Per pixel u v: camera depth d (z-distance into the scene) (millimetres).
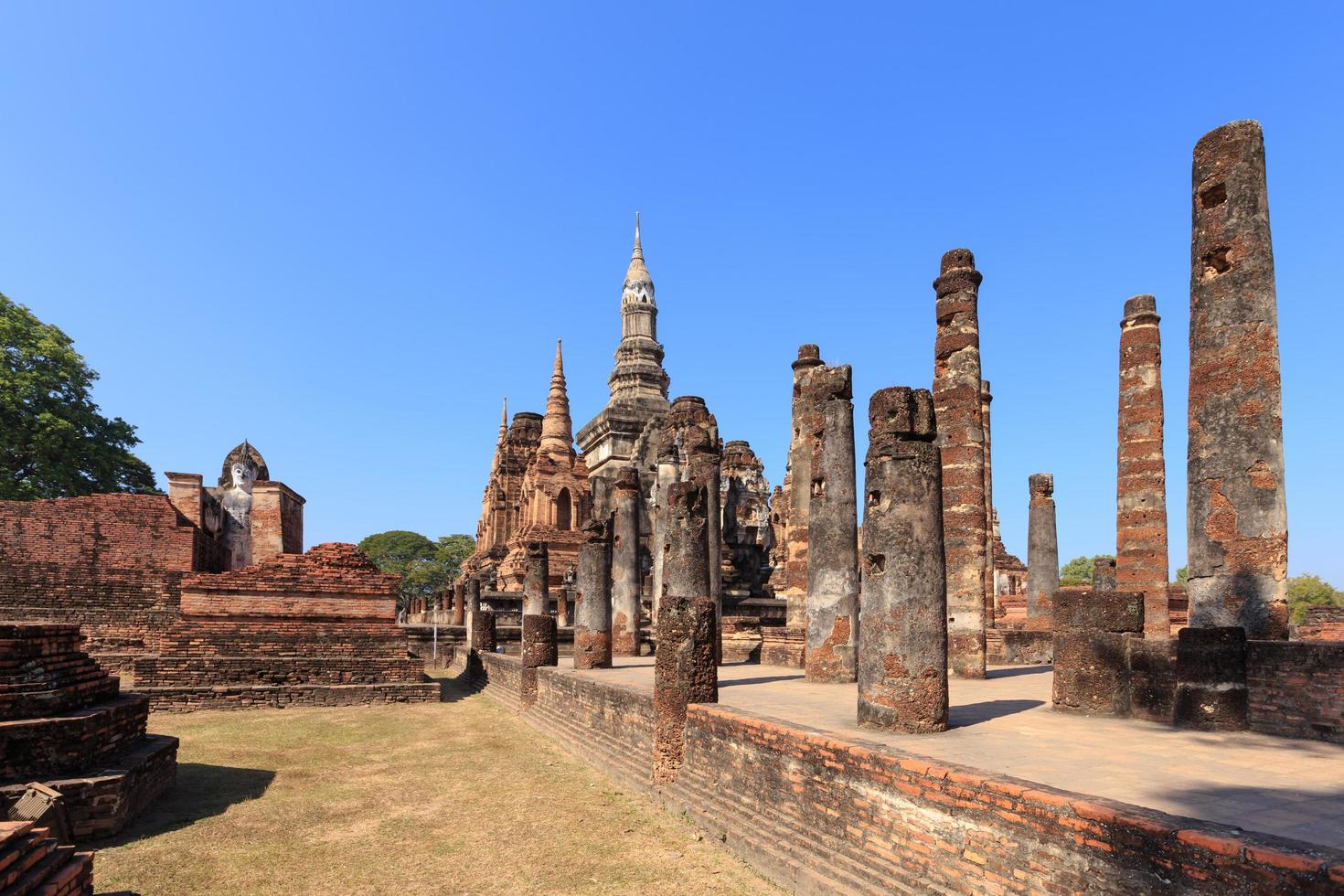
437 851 9477
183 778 13016
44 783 9594
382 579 25406
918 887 6676
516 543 42250
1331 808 6086
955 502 17625
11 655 9930
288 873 8773
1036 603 25641
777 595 33812
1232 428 10547
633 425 43531
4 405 36500
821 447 16516
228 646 23453
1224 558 10500
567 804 11578
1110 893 5320
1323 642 9242
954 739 8977
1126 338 18781
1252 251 10609
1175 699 10211
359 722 19328
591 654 20172
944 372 18156
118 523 30109
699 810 10273
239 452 38750
